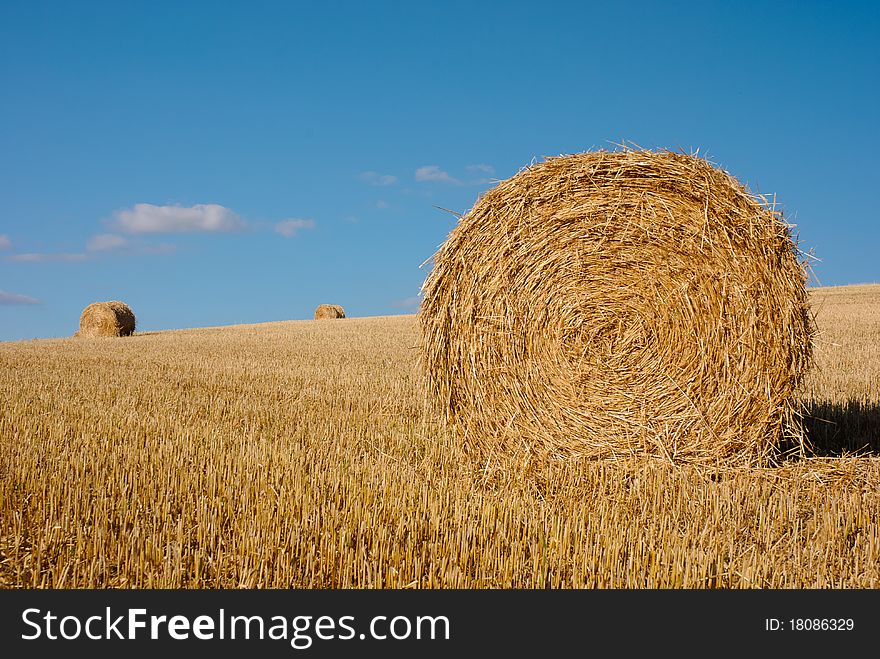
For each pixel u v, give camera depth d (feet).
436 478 23.11
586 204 25.88
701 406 25.09
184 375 51.93
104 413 34.35
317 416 34.73
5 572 15.97
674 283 25.16
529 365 26.55
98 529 17.02
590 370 26.04
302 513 18.93
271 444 27.22
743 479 23.66
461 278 27.20
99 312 102.58
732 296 24.57
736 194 24.39
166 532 17.87
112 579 15.70
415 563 15.98
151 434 29.73
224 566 16.20
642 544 16.71
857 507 20.15
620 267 25.76
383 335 93.04
